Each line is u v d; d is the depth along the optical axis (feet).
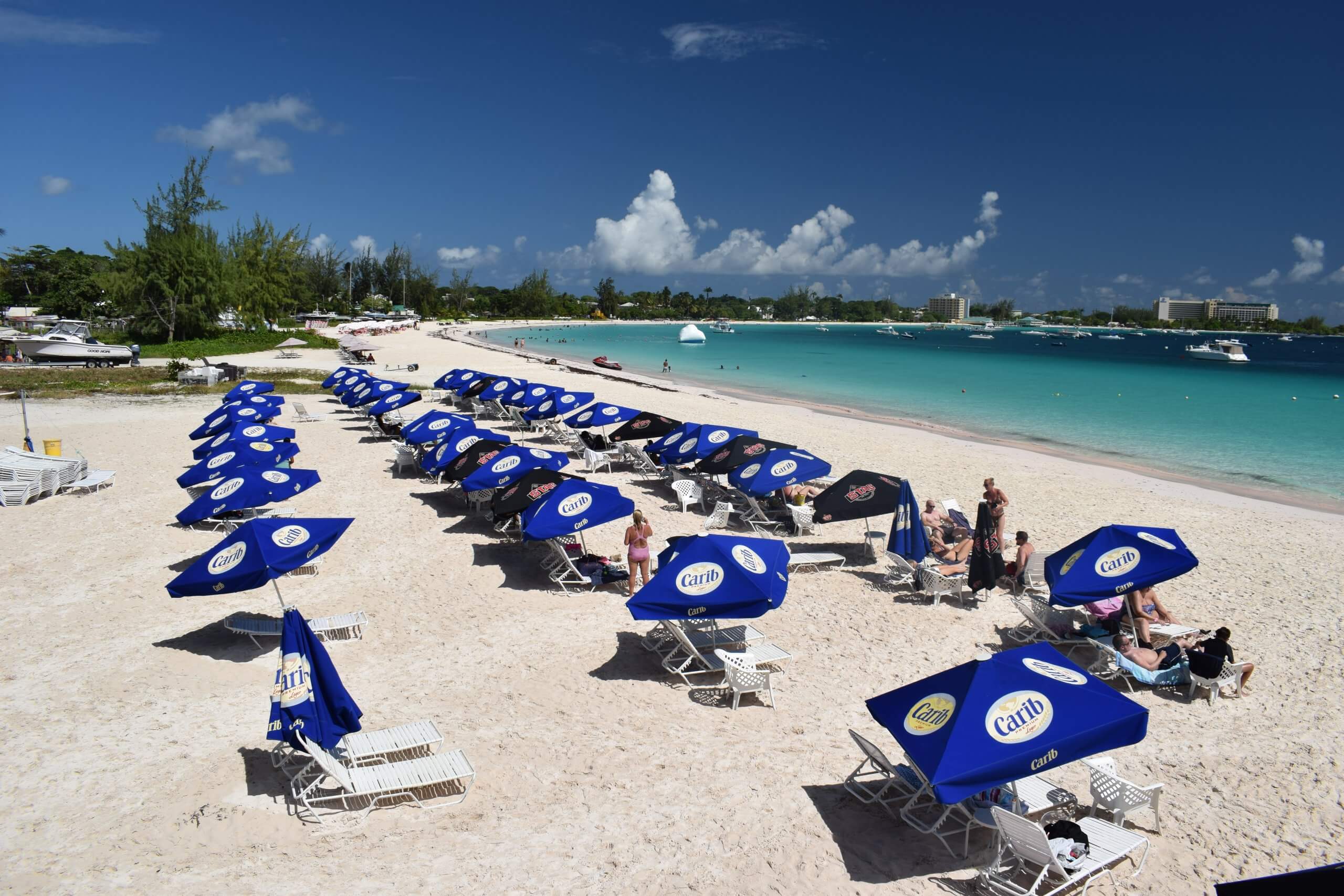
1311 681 29.17
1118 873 18.97
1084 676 20.43
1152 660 28.78
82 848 19.34
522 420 83.76
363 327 283.59
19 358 138.51
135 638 31.78
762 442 50.37
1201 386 161.99
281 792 21.81
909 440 80.07
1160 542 31.19
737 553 28.89
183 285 181.47
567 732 25.18
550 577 38.63
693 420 91.45
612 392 120.88
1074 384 161.68
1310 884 12.55
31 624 32.91
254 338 192.03
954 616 34.91
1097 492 58.59
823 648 31.73
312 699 21.42
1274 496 59.93
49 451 58.08
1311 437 90.02
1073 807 21.33
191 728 25.21
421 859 19.16
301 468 60.70
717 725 25.80
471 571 39.58
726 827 20.52
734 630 32.22
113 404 94.27
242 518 47.78
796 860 19.27
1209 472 69.46
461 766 22.06
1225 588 38.83
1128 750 24.67
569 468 64.54
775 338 411.13
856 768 23.32
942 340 468.34
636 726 25.64
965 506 53.42
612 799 21.71
